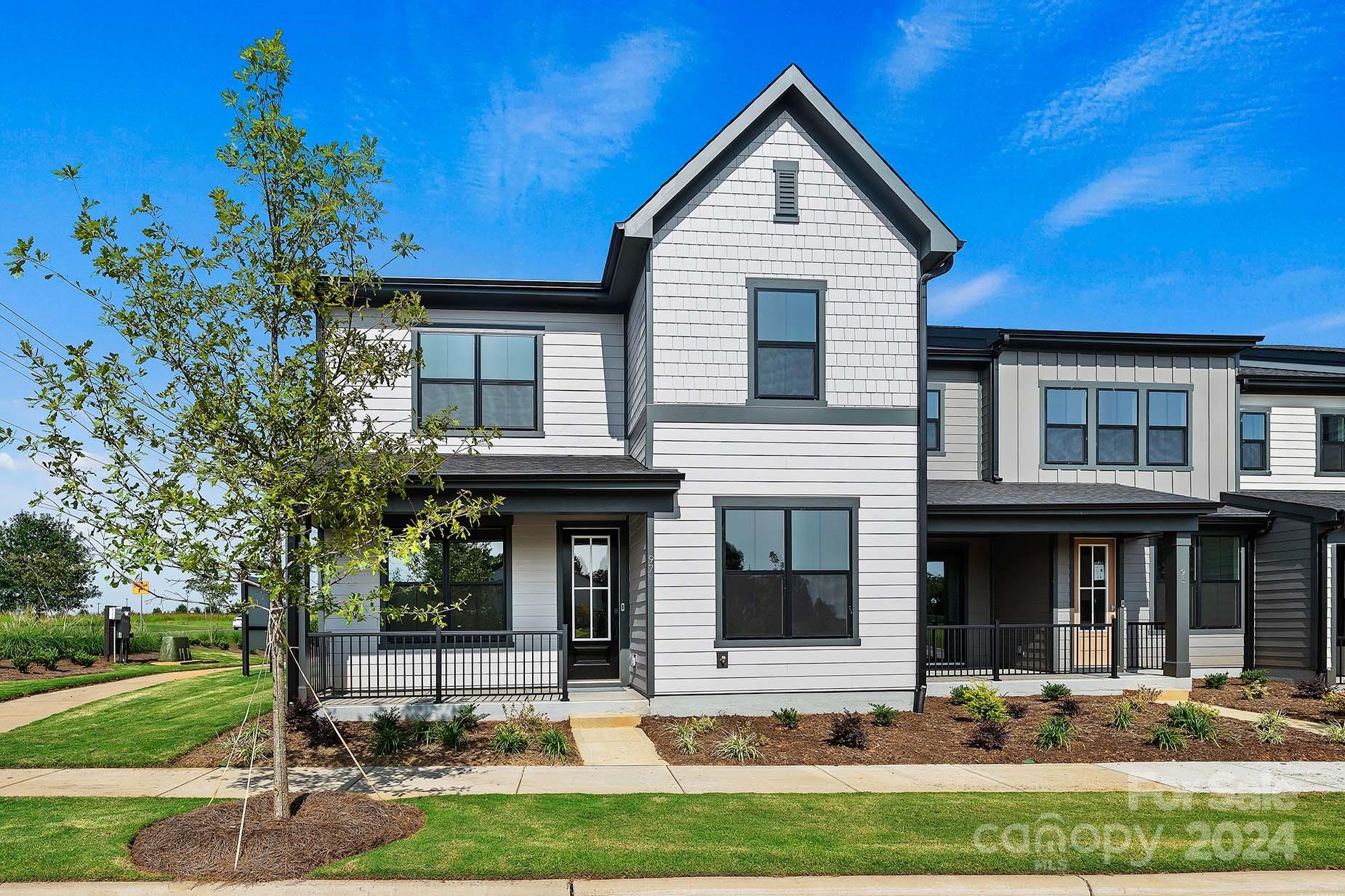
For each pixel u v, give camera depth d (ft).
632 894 18.25
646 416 38.93
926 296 41.14
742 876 19.17
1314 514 49.29
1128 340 53.57
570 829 21.99
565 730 35.99
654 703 37.93
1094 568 50.29
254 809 23.22
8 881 18.48
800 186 40.70
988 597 54.44
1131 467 53.88
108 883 18.49
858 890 18.60
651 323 39.24
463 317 44.80
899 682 39.88
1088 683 45.29
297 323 23.20
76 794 26.09
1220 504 45.44
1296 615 51.26
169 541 20.85
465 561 42.73
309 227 22.31
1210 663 53.72
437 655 37.04
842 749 33.04
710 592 38.68
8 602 76.23
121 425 21.15
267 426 21.70
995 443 52.47
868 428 40.34
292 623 37.11
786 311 40.34
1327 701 44.57
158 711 38.75
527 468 39.47
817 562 39.78
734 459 39.34
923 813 24.00
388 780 27.68
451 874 18.90
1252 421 58.95
